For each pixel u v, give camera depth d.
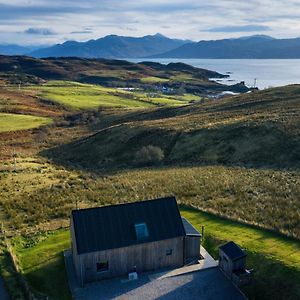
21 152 84.31
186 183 50.25
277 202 39.81
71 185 52.84
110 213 28.25
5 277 28.00
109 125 115.06
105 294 25.77
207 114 96.56
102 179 57.56
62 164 71.56
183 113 110.88
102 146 81.25
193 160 65.94
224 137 69.50
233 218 35.91
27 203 43.62
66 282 27.45
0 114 131.25
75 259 27.94
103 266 27.42
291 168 53.53
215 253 30.33
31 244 33.38
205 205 41.06
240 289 25.77
